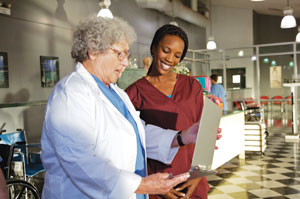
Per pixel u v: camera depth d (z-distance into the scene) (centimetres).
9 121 552
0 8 557
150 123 156
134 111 135
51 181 110
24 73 611
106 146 108
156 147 145
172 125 153
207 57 1176
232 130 568
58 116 101
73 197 107
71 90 105
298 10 1372
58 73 696
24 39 615
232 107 1122
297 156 663
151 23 1104
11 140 396
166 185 108
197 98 161
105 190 102
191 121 158
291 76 1202
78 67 116
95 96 110
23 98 604
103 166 101
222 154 515
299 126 1085
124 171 105
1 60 564
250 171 560
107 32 112
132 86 163
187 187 146
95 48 112
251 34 1453
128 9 972
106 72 118
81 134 101
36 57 641
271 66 1230
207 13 1340
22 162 355
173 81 163
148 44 1088
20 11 608
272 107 1436
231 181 505
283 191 449
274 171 555
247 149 664
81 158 100
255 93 1216
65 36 721
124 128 115
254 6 1390
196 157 113
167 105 154
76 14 759
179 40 153
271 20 1623
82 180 101
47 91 665
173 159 152
